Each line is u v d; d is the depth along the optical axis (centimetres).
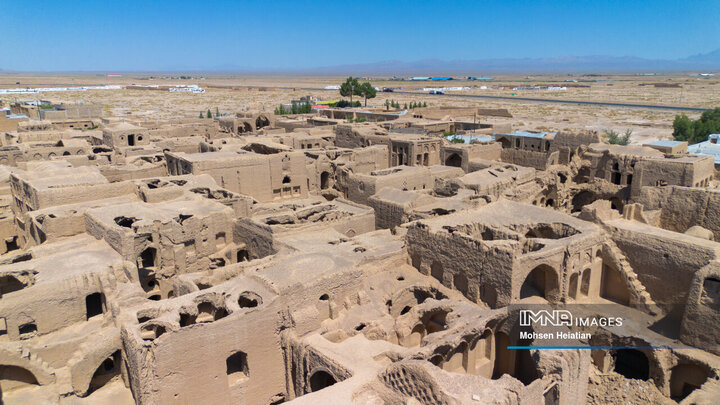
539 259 3681
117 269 3812
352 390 2592
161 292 4488
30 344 3225
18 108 13450
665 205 5066
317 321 3494
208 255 4803
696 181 6000
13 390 3025
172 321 3031
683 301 3828
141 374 2867
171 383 2953
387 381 2602
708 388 3128
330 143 9212
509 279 3559
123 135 8150
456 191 5722
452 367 3297
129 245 4041
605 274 4266
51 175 5616
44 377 3055
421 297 4181
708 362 3350
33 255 4084
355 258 4041
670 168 6053
